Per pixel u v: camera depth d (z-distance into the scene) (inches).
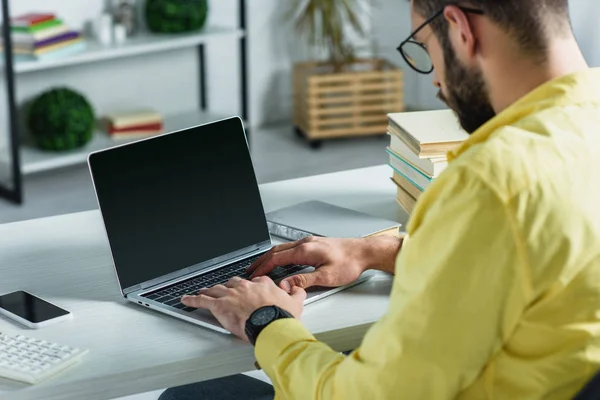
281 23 217.2
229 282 62.5
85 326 61.8
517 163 43.7
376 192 89.0
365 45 225.1
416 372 45.3
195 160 72.7
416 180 80.7
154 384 56.9
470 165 44.1
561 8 46.4
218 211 73.0
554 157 44.2
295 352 53.9
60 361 55.9
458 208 43.7
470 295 43.6
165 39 184.1
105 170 66.7
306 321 61.9
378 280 68.8
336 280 66.0
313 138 201.6
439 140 77.9
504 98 47.7
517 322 44.5
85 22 189.2
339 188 90.1
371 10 223.8
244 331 58.0
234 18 211.3
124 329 61.3
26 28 166.1
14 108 163.8
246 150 76.3
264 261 68.7
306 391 51.8
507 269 43.0
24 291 66.9
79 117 176.6
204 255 71.3
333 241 68.9
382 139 209.3
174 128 194.4
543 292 43.9
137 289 66.7
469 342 44.2
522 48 46.2
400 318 45.6
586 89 46.6
